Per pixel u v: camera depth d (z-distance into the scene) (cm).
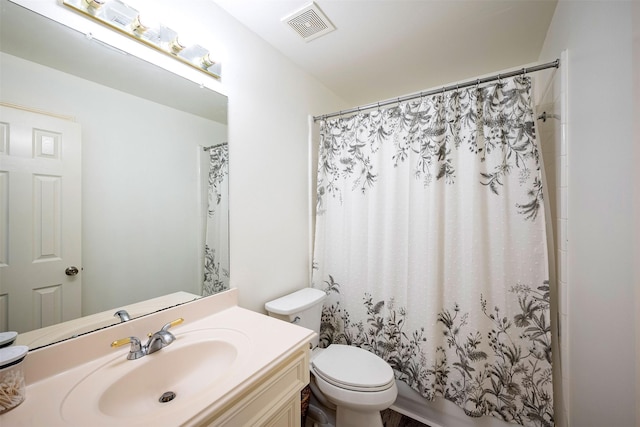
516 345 127
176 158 111
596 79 87
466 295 138
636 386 69
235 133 134
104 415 60
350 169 178
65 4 81
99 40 88
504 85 132
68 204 82
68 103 82
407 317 153
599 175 87
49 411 61
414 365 150
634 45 66
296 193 177
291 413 89
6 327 70
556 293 125
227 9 127
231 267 131
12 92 72
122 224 95
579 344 103
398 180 159
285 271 166
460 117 142
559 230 119
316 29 142
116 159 93
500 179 130
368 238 169
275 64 159
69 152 82
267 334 97
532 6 127
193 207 117
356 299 173
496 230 131
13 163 72
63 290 81
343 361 141
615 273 78
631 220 70
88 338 81
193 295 116
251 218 142
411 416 157
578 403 104
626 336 73
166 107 107
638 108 65
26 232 74
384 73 190
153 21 101
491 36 149
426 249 145
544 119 142
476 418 140
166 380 85
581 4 99
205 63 118
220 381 70
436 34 148
